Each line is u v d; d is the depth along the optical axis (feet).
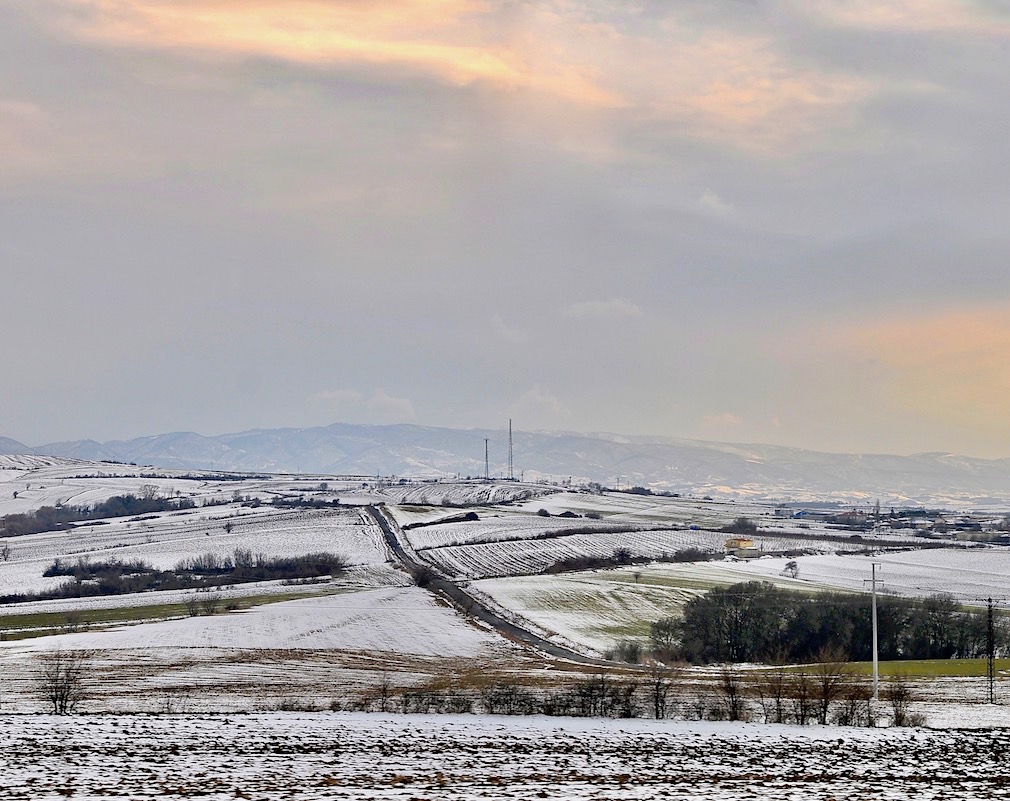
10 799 113.91
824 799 125.29
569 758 150.71
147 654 327.26
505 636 406.41
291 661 320.09
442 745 159.84
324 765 139.54
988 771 146.30
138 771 131.95
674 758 153.28
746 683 273.95
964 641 382.22
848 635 384.27
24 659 311.47
